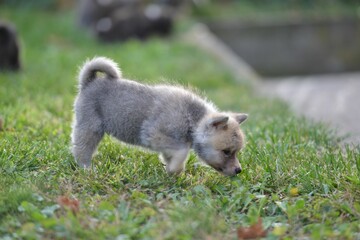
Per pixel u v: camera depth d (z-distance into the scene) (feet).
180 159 29.04
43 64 67.15
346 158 32.50
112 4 92.89
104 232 22.93
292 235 24.36
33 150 31.60
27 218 24.27
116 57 72.13
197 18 104.83
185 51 78.95
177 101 29.32
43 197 26.11
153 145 29.09
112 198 26.35
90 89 30.32
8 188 26.53
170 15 89.61
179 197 27.20
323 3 117.60
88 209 25.22
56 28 91.50
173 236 22.88
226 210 26.07
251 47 103.04
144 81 31.81
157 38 86.38
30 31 87.81
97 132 30.37
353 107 60.90
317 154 33.65
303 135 38.55
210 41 89.51
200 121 29.22
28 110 42.98
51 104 46.37
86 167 30.12
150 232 23.08
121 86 30.04
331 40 104.73
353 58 105.50
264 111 50.49
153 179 28.73
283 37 103.35
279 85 80.48
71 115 43.06
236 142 29.19
